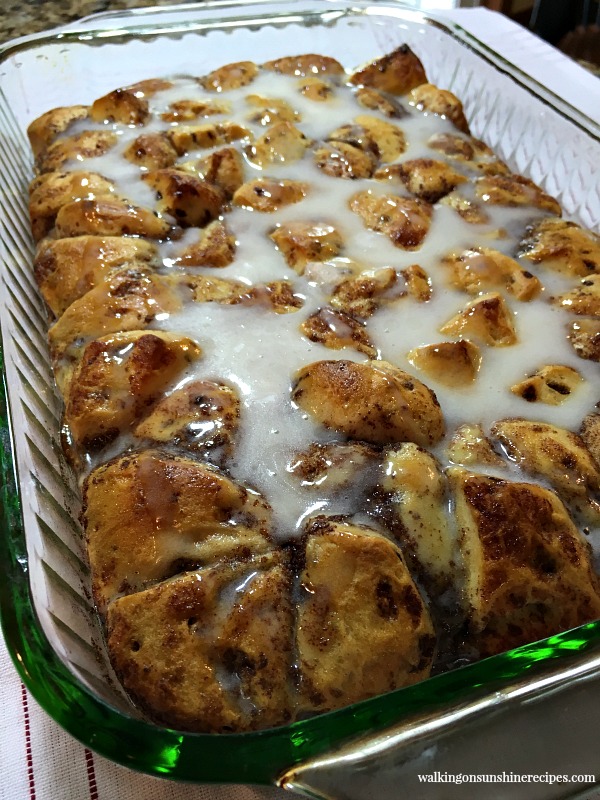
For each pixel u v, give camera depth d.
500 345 0.22
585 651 0.15
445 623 0.17
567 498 0.19
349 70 0.37
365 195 0.27
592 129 0.31
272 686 0.16
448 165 0.29
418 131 0.32
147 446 0.19
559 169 0.33
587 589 0.17
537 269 0.25
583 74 0.39
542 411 0.21
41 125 0.31
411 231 0.25
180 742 0.13
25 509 0.17
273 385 0.20
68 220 0.25
